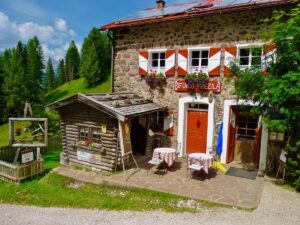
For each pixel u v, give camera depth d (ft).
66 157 31.14
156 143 34.63
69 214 20.02
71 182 26.11
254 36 27.86
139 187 23.21
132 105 29.60
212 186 23.58
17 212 20.99
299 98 20.74
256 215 18.48
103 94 30.76
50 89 230.27
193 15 29.71
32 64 175.63
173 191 22.35
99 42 157.07
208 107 30.86
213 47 30.22
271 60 24.93
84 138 29.76
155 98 34.55
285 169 24.25
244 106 27.22
